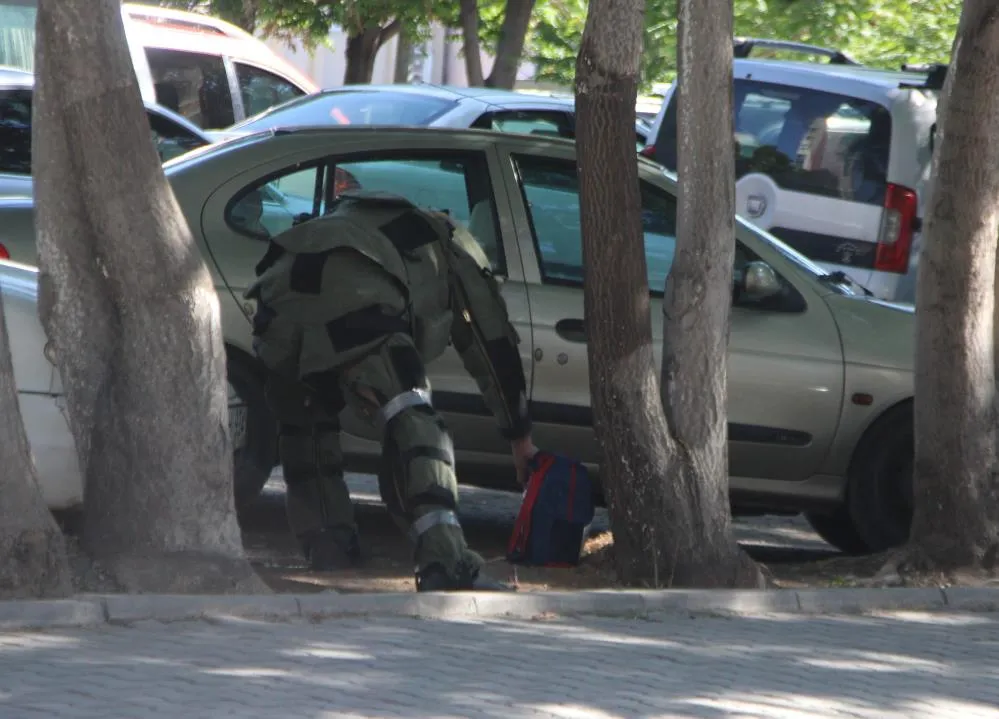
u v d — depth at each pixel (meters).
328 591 13.64
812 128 22.70
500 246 16.09
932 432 15.47
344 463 15.73
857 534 17.11
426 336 13.62
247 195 15.70
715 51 13.85
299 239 13.46
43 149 12.43
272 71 33.41
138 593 12.22
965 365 15.33
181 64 31.52
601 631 12.40
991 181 15.09
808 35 35.16
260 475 15.60
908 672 11.75
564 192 16.47
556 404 16.00
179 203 15.47
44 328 12.73
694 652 11.88
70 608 11.28
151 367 12.52
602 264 14.04
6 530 11.45
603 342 14.16
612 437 14.28
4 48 31.28
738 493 16.83
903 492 16.81
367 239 13.38
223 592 12.52
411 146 16.20
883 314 16.94
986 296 15.34
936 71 22.69
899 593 14.32
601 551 15.18
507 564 15.01
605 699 10.31
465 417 15.90
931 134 22.17
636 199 14.02
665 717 10.01
